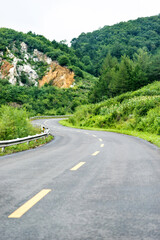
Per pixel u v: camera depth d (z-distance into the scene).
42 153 11.99
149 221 3.28
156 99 39.56
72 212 3.65
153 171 7.00
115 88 83.56
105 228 3.06
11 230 3.01
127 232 2.94
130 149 13.11
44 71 150.50
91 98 97.50
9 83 126.38
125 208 3.83
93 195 4.57
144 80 83.94
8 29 177.75
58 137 24.20
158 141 16.70
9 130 22.91
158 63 92.50
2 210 3.77
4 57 145.50
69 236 2.83
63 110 99.69
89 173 6.72
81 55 197.75
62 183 5.56
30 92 109.69
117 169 7.32
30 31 194.38
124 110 40.66
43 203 4.11
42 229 3.03
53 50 169.38
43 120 64.75
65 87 143.38
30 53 161.62
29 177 6.25
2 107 26.83
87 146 15.00
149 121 29.52
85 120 48.97
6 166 8.14
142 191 4.85
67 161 9.02
